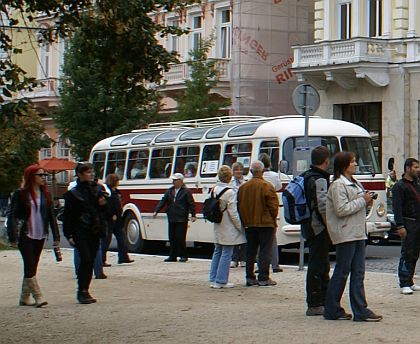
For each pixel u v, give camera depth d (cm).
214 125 2864
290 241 2459
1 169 3162
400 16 4075
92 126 4381
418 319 1454
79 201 1698
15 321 1525
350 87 4234
